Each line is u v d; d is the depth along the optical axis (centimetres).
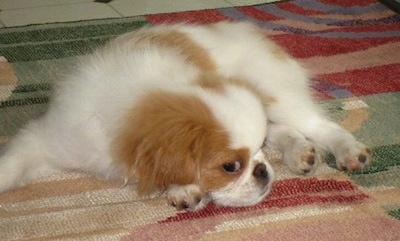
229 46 59
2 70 74
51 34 84
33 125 57
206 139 47
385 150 60
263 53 61
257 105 49
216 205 52
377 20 88
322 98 68
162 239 48
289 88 61
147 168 48
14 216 51
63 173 57
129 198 53
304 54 78
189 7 98
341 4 94
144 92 49
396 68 75
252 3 100
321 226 49
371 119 65
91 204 53
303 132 61
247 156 48
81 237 48
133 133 48
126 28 86
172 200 51
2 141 61
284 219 50
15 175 54
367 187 54
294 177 56
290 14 90
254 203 51
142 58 53
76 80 54
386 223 50
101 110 50
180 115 47
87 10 98
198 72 52
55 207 52
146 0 101
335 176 56
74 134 52
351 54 78
